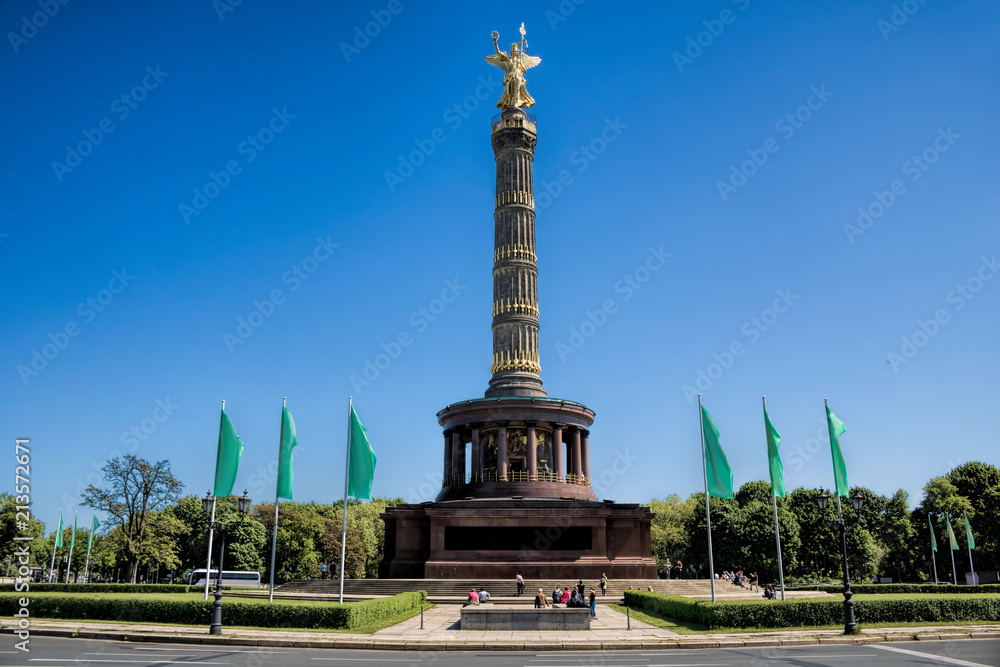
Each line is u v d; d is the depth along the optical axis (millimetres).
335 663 28781
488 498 72812
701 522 114188
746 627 40000
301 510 139250
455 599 59750
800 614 40562
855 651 32312
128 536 93312
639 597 54750
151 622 41531
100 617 42688
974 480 120125
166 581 138875
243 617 40594
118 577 146500
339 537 131375
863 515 122125
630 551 71750
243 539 116000
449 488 79812
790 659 29750
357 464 47688
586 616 41469
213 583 99188
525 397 78375
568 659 30766
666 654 32312
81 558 139000
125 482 93062
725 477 48188
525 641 35781
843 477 48844
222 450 47188
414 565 71312
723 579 80688
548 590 63594
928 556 119188
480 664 28828
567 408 79750
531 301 83125
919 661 28781
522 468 79125
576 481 79562
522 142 86250
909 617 41688
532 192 86375
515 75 88188
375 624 42781
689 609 43125
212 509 44656
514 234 84062
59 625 39781
